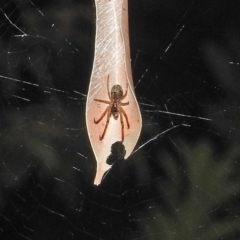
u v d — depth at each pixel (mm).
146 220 565
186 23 552
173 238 490
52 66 575
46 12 554
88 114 320
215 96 571
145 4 546
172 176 572
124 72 321
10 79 576
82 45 564
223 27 545
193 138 576
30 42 569
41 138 579
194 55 559
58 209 578
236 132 553
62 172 582
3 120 574
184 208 518
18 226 562
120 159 599
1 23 557
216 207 503
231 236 495
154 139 594
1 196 568
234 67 549
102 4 319
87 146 587
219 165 503
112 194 587
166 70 571
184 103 581
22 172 573
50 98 583
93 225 578
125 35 318
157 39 558
